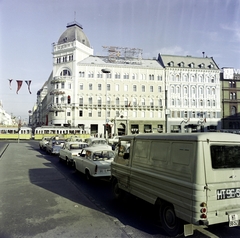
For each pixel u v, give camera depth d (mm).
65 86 53219
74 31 55594
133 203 6527
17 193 7414
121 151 6816
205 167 3973
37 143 37125
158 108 56906
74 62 53656
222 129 58125
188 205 3965
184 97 57906
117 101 55750
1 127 46438
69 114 53500
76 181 9344
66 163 14062
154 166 5098
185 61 60906
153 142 5281
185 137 4332
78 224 4949
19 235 4383
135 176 5750
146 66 57906
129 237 4371
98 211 5812
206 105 58625
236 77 60875
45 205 6230
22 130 46938
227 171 4156
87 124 53938
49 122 62281
